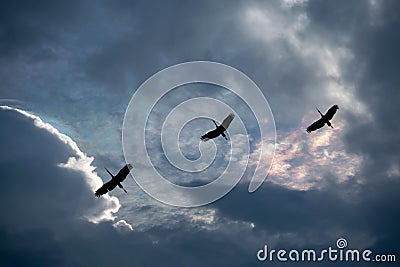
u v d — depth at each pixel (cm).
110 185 5241
